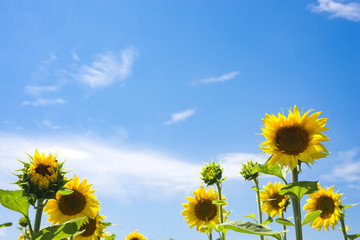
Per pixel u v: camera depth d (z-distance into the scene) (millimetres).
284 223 5480
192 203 12406
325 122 6953
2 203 5312
